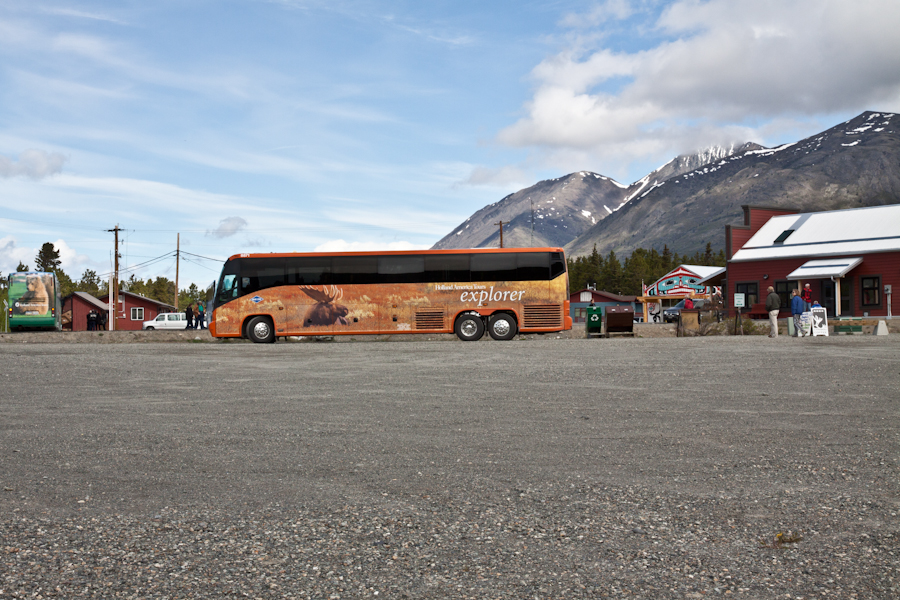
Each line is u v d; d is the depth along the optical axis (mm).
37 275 47812
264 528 4488
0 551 4051
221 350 22891
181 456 6805
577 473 5953
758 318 51344
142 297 74812
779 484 5504
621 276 143000
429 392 11578
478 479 5777
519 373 14438
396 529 4441
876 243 47750
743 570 3701
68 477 5973
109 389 12320
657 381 12656
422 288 28938
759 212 56875
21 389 12367
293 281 29156
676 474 5879
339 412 9547
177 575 3676
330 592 3455
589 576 3641
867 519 4551
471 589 3482
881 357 17141
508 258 28984
